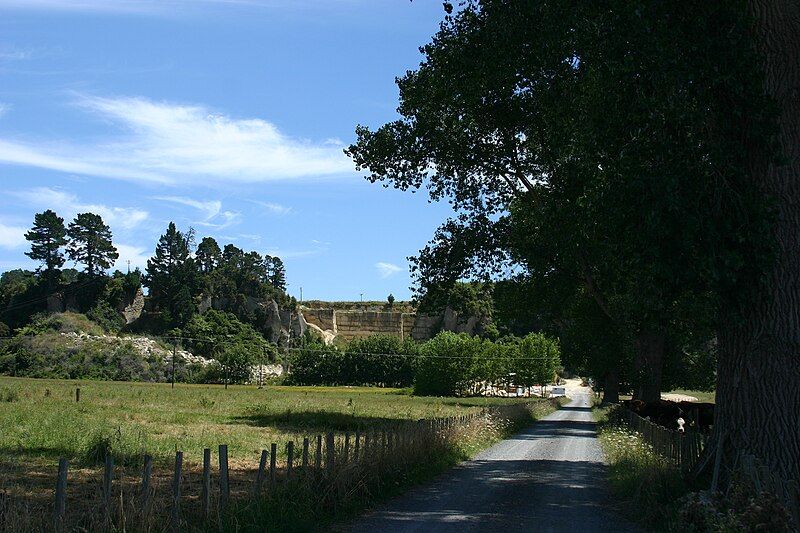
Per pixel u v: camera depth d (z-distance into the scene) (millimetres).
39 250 179250
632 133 14266
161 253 197750
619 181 13680
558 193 25359
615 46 13891
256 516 10430
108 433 25078
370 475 14156
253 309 196250
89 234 184375
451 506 13336
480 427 29141
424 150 30312
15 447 21219
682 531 10680
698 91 13094
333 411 50625
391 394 113062
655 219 12367
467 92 22812
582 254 30672
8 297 174625
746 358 12828
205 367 144250
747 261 12438
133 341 152625
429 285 33594
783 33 12688
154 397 62281
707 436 14656
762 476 10703
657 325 14719
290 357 161500
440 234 33344
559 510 13312
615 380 60344
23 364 129875
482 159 30141
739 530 9188
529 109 25391
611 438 29359
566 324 51406
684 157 13227
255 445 25125
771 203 12164
